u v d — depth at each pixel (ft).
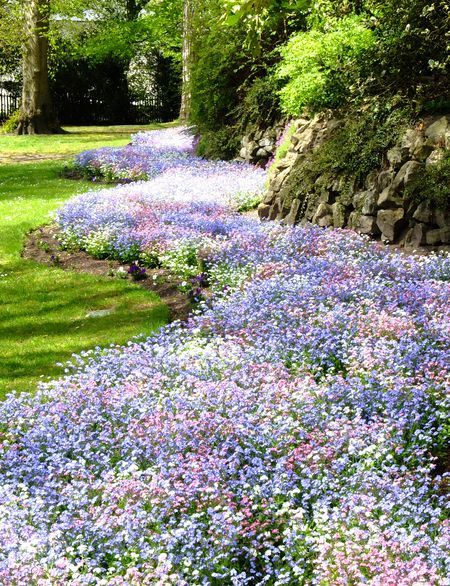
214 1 70.23
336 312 26.35
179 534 14.12
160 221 44.68
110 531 14.71
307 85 47.37
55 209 54.13
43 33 113.60
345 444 18.28
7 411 21.52
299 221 42.78
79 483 16.53
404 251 36.29
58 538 14.66
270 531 15.16
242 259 35.81
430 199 35.65
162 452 18.02
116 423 20.33
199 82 72.84
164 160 73.00
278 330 26.16
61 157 89.04
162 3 144.97
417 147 37.52
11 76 148.46
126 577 13.14
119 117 156.56
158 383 22.47
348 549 13.50
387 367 22.26
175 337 27.14
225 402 20.56
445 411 19.94
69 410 21.01
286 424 18.69
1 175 75.10
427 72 42.57
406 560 13.44
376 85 43.62
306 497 15.85
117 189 58.13
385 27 43.80
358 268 32.53
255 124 66.90
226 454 18.13
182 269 37.19
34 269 40.22
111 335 29.81
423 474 17.75
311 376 22.43
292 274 33.19
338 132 43.45
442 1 40.14
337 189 40.91
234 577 13.08
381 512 15.46
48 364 27.09
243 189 54.08
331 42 47.50
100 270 39.70
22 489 17.42
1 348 28.99
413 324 25.22
